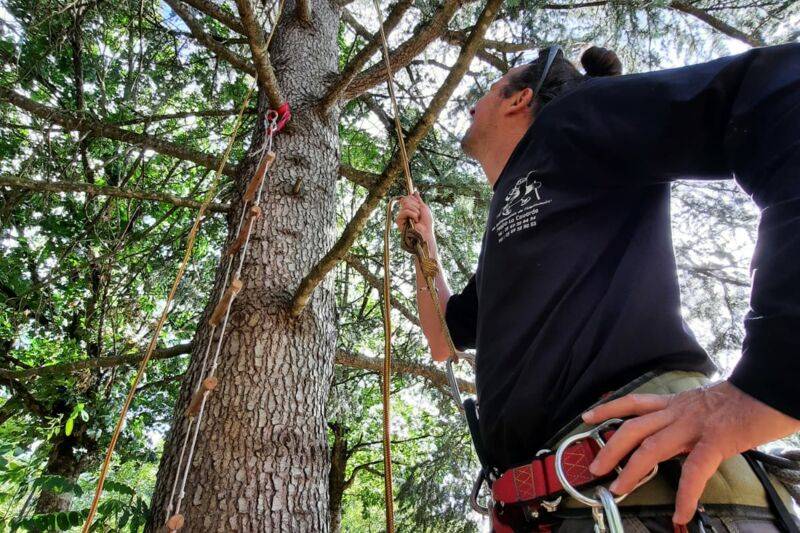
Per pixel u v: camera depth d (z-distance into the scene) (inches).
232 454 77.0
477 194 176.4
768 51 28.0
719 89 29.1
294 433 81.9
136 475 308.7
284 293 94.9
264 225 103.7
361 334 220.2
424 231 56.9
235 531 71.0
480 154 55.2
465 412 40.3
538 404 31.2
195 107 231.6
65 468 252.4
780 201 23.1
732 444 21.6
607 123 34.4
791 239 21.6
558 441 28.8
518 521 30.4
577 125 36.5
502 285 37.4
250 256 99.3
